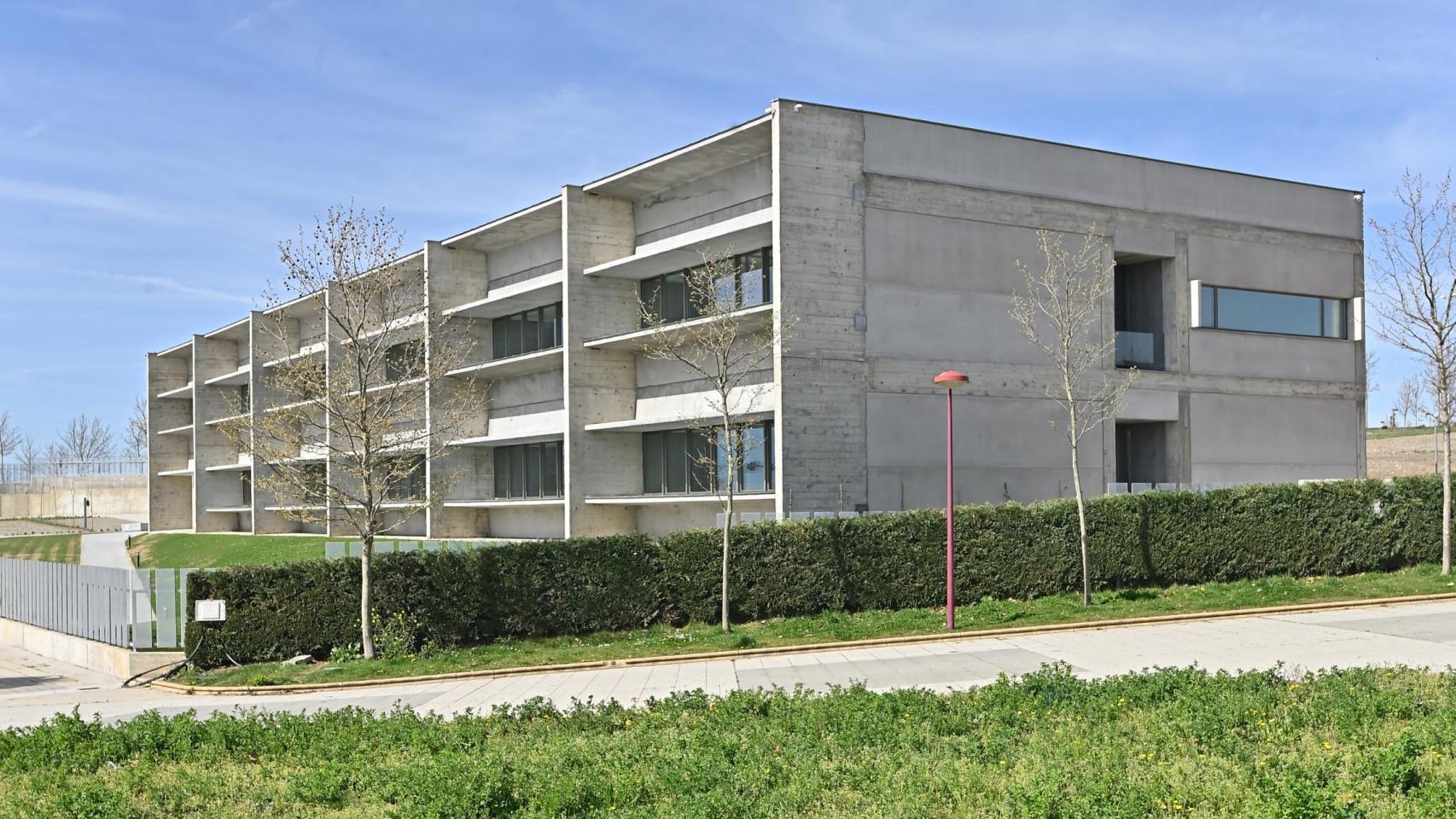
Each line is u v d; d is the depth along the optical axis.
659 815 9.40
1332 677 13.98
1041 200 30.84
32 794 11.45
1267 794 9.11
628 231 34.97
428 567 21.66
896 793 9.82
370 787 10.94
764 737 12.14
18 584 28.34
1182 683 13.75
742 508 30.56
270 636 20.97
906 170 28.91
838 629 21.23
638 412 34.69
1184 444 33.12
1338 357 36.53
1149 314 33.84
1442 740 10.65
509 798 10.12
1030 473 30.16
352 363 26.92
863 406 27.86
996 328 29.91
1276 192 35.44
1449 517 25.97
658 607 22.70
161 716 16.80
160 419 69.56
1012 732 11.91
